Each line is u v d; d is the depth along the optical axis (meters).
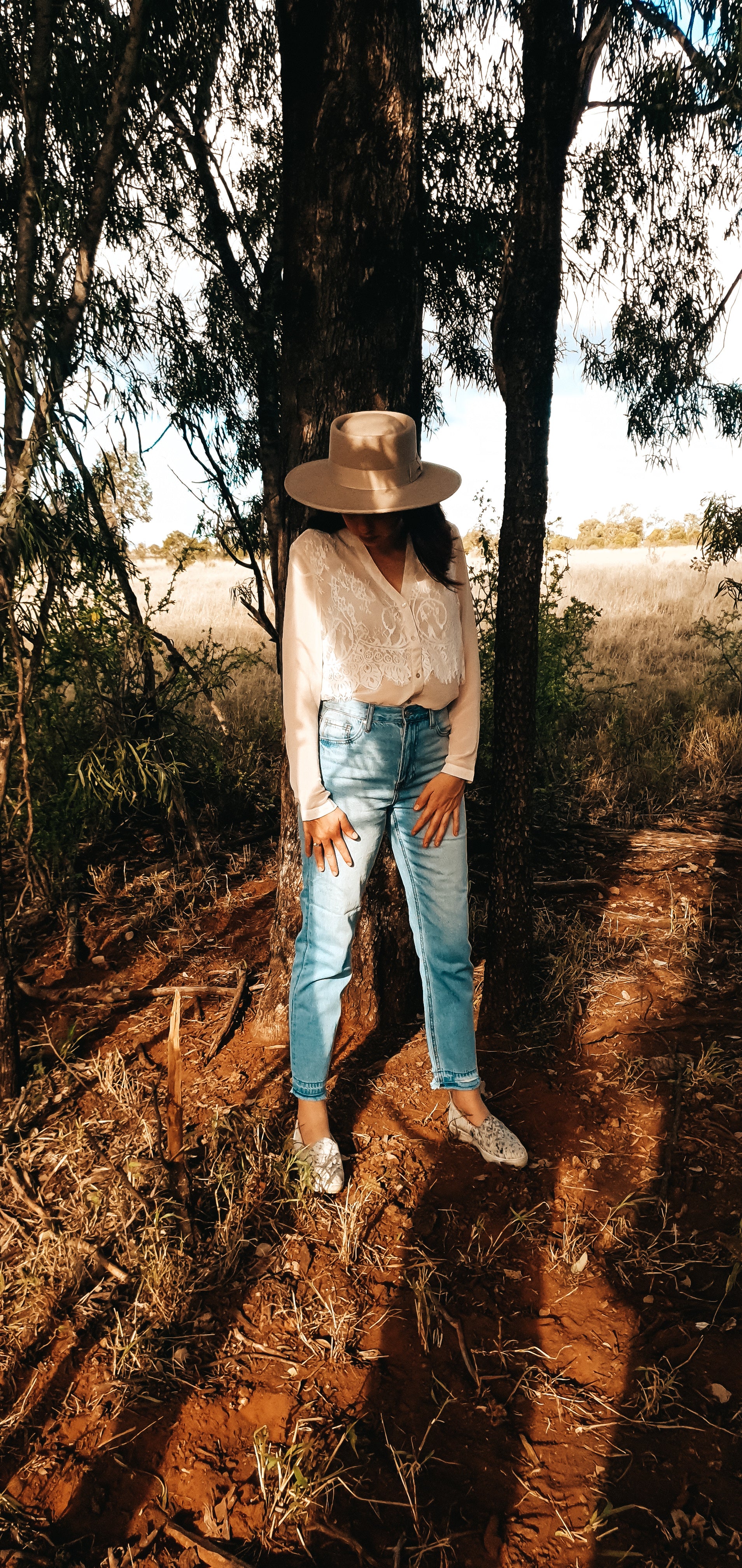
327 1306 1.84
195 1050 2.70
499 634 2.49
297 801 2.29
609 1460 1.53
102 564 3.12
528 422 2.35
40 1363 1.72
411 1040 2.75
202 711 5.39
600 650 9.00
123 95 2.14
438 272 3.97
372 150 2.14
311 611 1.93
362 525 1.86
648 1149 2.25
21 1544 1.40
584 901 3.62
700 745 5.48
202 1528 1.44
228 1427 1.60
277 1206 2.09
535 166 2.20
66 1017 2.89
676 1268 1.90
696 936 3.29
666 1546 1.39
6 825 3.06
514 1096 2.48
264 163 3.87
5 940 2.41
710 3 2.42
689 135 3.49
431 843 2.11
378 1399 1.65
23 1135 2.33
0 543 2.18
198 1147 2.27
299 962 2.15
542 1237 2.00
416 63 2.16
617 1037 2.71
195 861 3.97
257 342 3.54
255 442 4.27
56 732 3.15
